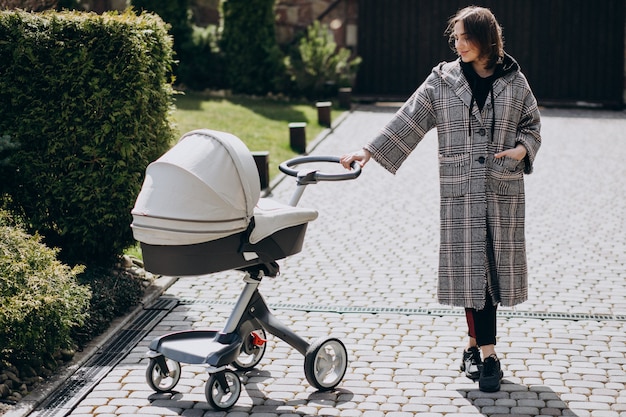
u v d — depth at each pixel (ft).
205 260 15.29
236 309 16.42
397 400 16.29
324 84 57.77
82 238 22.81
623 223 29.73
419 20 60.85
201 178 14.89
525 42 61.05
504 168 16.12
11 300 16.53
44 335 17.28
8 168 21.97
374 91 61.77
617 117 55.36
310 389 16.85
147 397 16.53
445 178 16.42
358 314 20.93
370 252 26.37
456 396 16.44
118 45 21.77
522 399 16.28
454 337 19.42
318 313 21.03
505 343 19.03
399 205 32.35
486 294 16.35
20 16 21.61
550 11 60.59
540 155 41.81
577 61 60.80
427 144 44.75
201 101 52.08
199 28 59.88
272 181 35.19
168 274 15.35
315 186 35.27
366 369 17.71
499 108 16.06
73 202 22.08
